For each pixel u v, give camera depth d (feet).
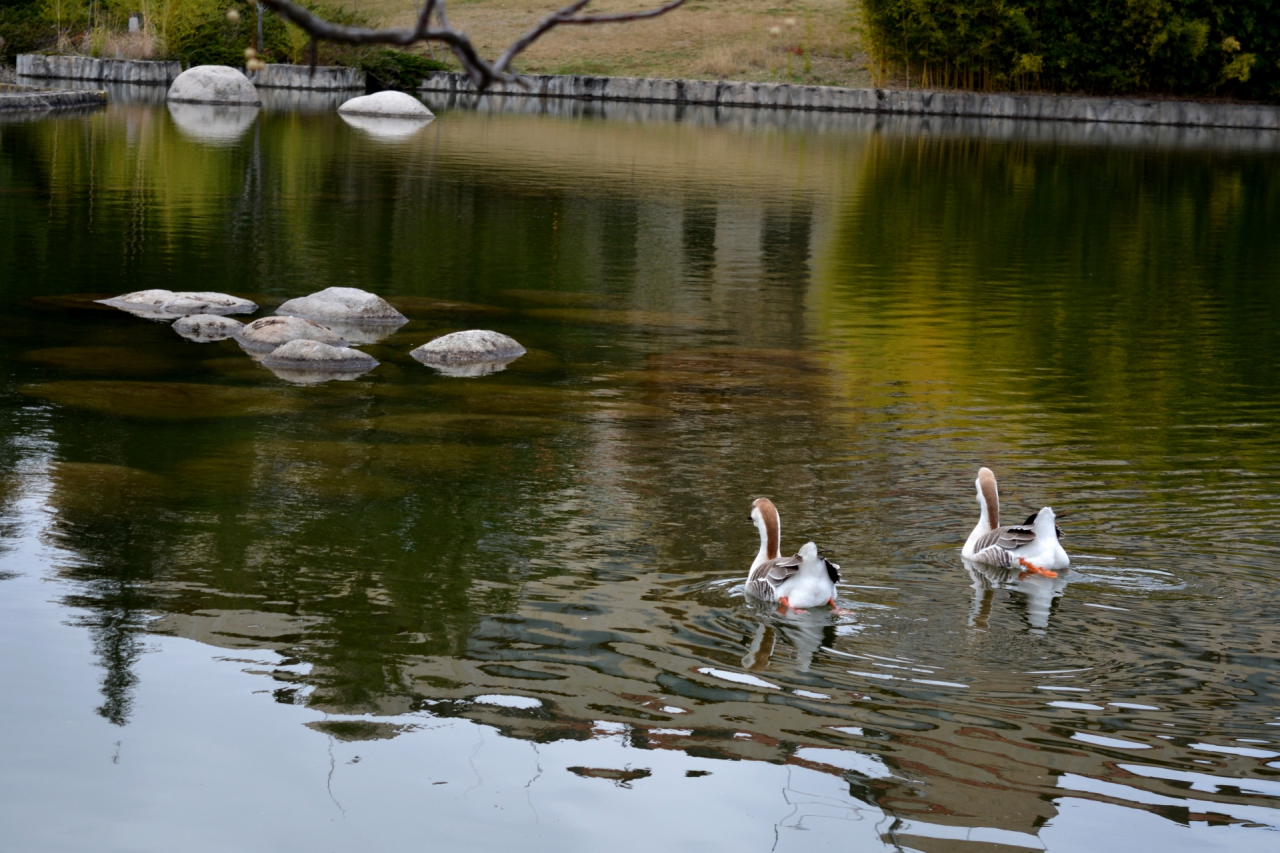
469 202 83.25
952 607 24.07
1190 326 55.57
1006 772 18.33
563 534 27.96
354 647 22.09
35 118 118.73
